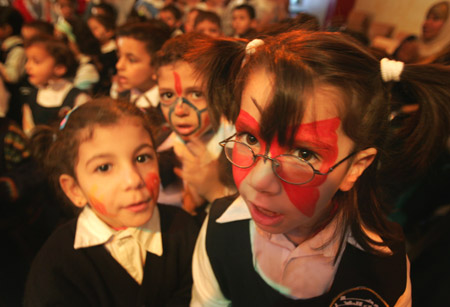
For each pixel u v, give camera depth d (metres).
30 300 0.72
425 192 1.65
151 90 1.43
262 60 0.45
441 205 1.69
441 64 0.49
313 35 0.47
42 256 0.75
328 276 0.62
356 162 0.49
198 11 2.80
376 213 0.62
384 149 0.54
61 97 1.88
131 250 0.76
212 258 0.70
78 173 0.68
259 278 0.66
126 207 0.65
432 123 0.50
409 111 0.54
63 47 1.94
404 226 1.77
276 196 0.47
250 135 0.48
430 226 1.71
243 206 0.68
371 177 0.59
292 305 0.65
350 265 0.61
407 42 1.51
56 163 0.73
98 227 0.73
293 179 0.45
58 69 1.89
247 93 0.46
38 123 1.90
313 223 0.60
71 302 0.72
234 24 3.06
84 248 0.74
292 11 5.94
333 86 0.42
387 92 0.48
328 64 0.42
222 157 0.86
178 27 3.56
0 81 2.12
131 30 1.40
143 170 0.68
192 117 0.93
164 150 1.07
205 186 0.99
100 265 0.75
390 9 3.64
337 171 0.46
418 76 0.47
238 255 0.67
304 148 0.44
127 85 1.51
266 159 0.46
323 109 0.42
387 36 3.60
